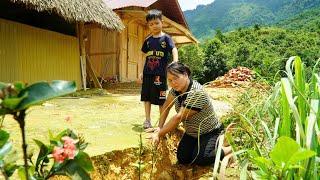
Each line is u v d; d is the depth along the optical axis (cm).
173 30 1683
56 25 1033
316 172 216
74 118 529
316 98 241
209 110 371
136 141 386
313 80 251
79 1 895
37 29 905
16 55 857
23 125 131
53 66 948
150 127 464
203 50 2795
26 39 881
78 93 886
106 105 698
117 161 342
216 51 2650
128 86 1223
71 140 152
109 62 1376
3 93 128
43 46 923
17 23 859
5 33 834
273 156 199
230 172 331
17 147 339
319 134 210
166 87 471
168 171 381
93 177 314
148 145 373
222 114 546
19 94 129
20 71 866
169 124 370
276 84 264
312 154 190
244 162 241
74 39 1009
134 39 1528
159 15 473
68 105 678
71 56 998
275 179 222
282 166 206
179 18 1705
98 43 1330
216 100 710
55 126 459
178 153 393
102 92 940
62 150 150
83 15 873
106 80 1345
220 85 1131
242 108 376
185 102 365
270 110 271
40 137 392
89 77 1089
